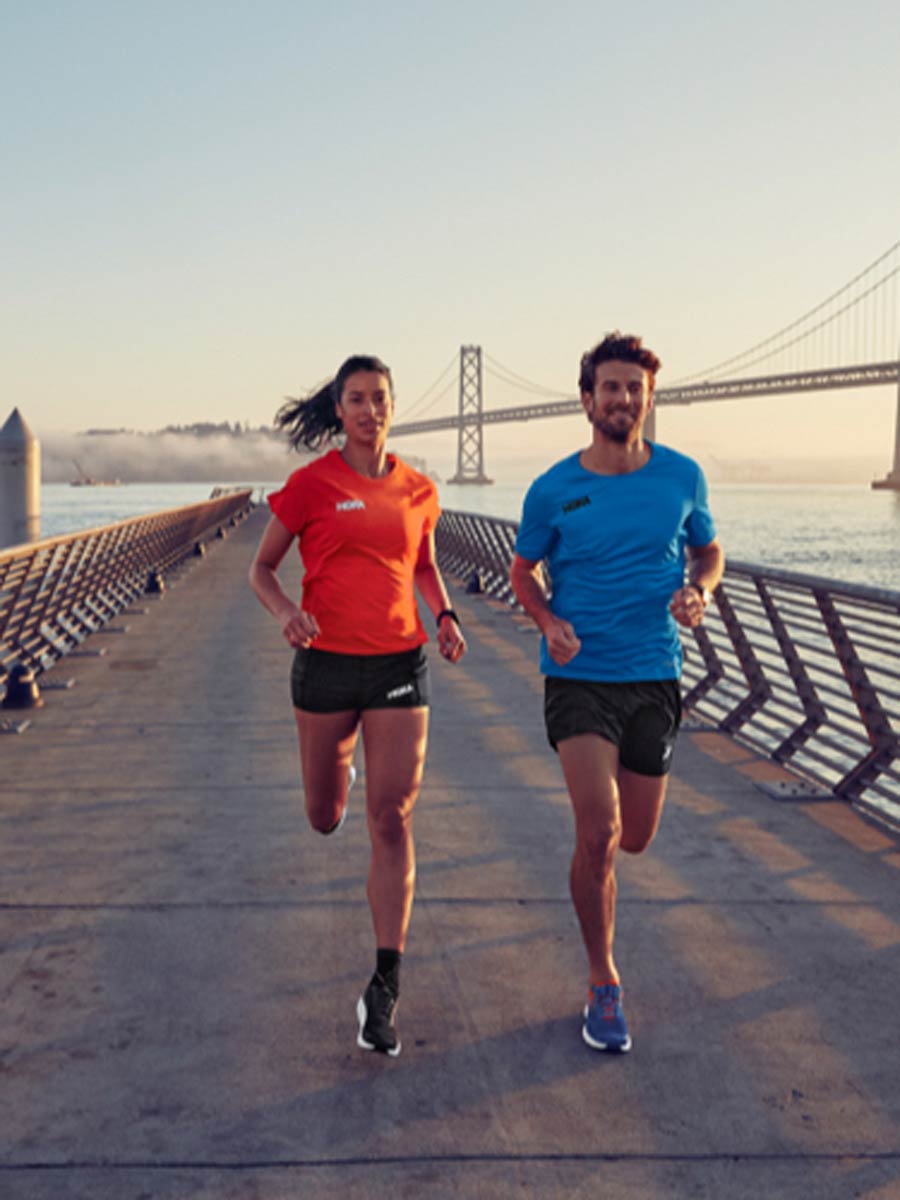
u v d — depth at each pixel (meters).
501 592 14.20
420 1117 2.35
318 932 3.35
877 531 82.69
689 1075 2.54
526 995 2.96
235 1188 2.10
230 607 12.60
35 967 3.09
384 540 2.79
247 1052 2.63
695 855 4.11
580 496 2.75
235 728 6.23
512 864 4.00
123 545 12.83
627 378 2.70
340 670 2.79
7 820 4.47
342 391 2.83
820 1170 2.18
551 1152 2.23
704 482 2.85
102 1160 2.19
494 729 6.29
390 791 2.78
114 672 8.14
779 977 3.08
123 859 4.00
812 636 17.02
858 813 4.67
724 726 6.19
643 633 2.76
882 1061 2.62
